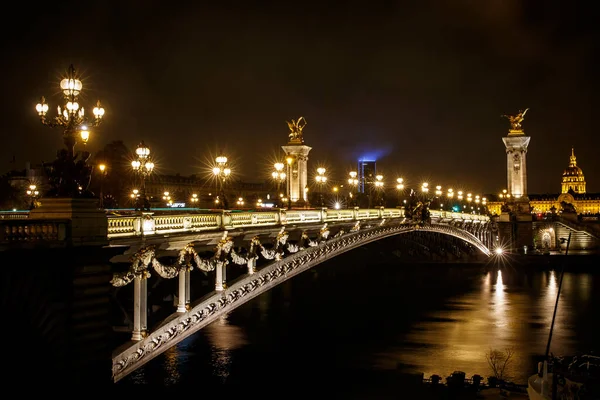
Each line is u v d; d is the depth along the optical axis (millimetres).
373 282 93500
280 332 57906
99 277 23578
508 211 128625
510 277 102250
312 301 75688
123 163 96688
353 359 48969
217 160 39719
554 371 32875
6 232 20562
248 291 37906
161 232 28469
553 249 128375
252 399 39531
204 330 58562
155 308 31516
